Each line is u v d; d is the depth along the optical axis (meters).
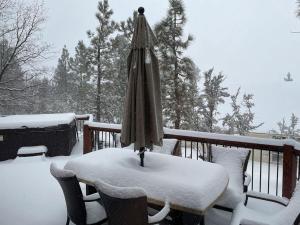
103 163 3.05
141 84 2.78
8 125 6.58
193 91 12.48
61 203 3.72
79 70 20.78
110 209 2.07
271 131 17.20
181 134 4.37
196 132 4.23
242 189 3.35
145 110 2.85
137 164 3.05
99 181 2.05
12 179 4.71
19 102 16.08
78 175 2.99
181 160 3.17
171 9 11.79
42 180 4.66
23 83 15.37
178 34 11.80
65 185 2.41
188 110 12.18
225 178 2.85
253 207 3.07
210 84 15.12
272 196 2.94
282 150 3.55
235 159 3.70
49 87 20.66
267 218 2.54
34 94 15.98
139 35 2.81
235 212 2.73
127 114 2.87
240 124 15.38
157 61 2.94
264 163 10.27
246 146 3.83
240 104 15.78
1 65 14.39
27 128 6.77
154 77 2.94
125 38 16.70
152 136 2.78
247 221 2.33
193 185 2.39
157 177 2.59
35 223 3.17
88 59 16.75
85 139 5.79
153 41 2.93
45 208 3.56
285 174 3.53
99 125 5.54
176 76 11.88
